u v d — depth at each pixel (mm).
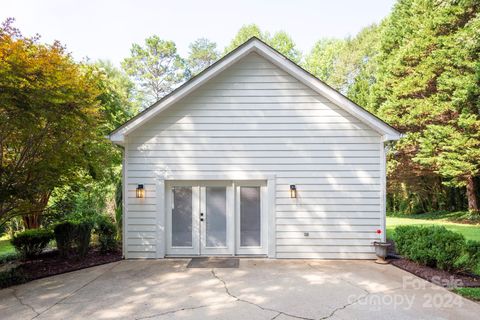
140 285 5750
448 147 15641
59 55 6551
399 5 22062
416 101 18094
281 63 7676
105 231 8531
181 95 7656
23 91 5570
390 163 20453
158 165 7906
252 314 4391
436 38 16906
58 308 4688
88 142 8047
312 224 7801
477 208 18000
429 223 16094
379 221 7758
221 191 8039
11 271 6043
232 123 7934
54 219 8961
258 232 7980
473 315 4324
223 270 6723
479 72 13438
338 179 7832
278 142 7902
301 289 5465
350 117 7867
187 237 8000
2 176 6477
